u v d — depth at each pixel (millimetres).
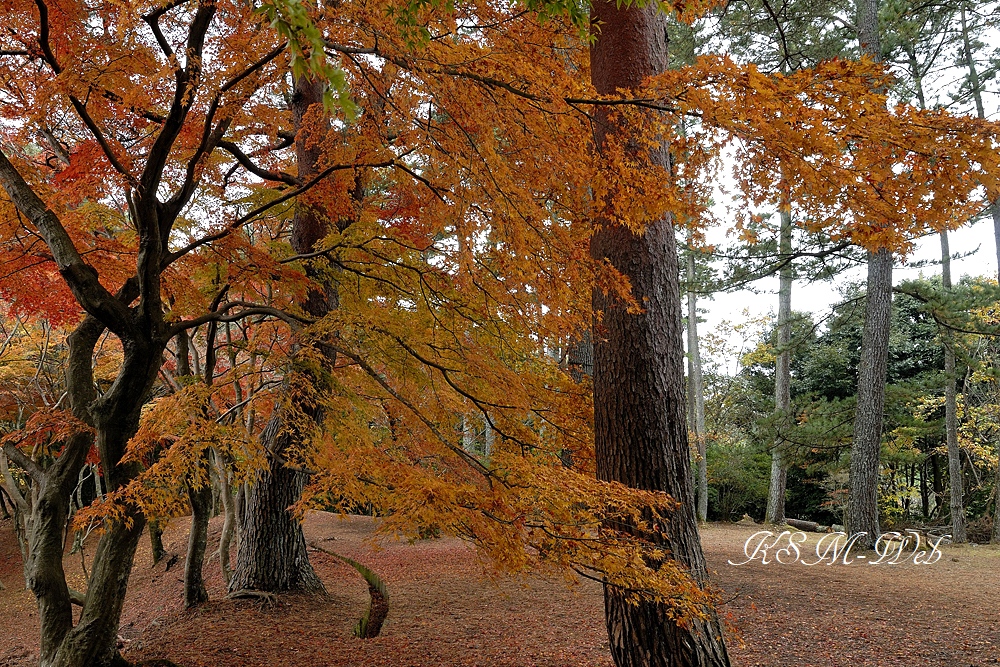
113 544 4953
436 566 11531
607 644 7109
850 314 16703
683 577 3699
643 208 3395
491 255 4262
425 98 3514
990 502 21891
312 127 6062
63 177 4988
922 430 19016
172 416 4594
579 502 3879
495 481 4012
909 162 2928
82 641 4719
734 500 24281
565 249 3807
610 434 4594
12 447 5184
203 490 8727
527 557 3693
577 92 3283
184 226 6523
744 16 12648
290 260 5727
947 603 8469
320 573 11242
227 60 3900
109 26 4223
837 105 2758
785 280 20922
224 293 5984
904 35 13781
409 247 5617
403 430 5539
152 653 6973
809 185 3176
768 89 2768
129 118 5078
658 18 4816
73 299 5957
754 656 6574
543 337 4953
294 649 7062
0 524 20109
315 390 5125
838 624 7570
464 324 5496
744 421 27016
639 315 4582
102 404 4801
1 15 3902
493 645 7145
